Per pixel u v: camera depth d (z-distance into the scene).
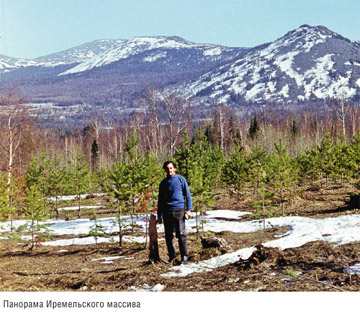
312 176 27.19
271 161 16.95
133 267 8.46
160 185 8.18
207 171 15.55
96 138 72.12
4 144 32.47
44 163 23.22
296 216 14.82
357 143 24.73
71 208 26.22
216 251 8.37
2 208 15.91
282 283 5.69
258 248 7.33
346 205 15.50
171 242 8.20
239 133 84.00
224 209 20.12
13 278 7.09
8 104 32.16
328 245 7.64
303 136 66.88
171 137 46.38
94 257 11.03
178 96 49.94
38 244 13.77
